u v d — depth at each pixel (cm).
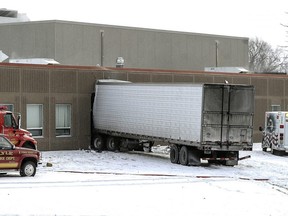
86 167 2698
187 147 2808
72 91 3591
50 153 3362
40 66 3456
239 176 2497
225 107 2711
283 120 3397
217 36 6750
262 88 4356
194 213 1697
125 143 3384
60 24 5738
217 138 2708
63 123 3578
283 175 2586
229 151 2791
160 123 2992
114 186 2084
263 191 2119
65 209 1650
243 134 2744
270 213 1752
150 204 1788
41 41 5784
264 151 3644
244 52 6969
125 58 6062
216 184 2227
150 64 6225
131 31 6116
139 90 3186
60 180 2186
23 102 3394
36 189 1942
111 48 5991
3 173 2344
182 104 2823
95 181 2195
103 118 3531
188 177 2398
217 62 6706
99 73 3691
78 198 1816
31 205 1673
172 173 2522
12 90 3356
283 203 1909
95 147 3619
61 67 3541
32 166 2281
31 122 3447
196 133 2714
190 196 1950
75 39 5800
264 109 4369
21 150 2248
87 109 3653
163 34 6322
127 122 3294
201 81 4088
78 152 3447
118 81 3562
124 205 1752
